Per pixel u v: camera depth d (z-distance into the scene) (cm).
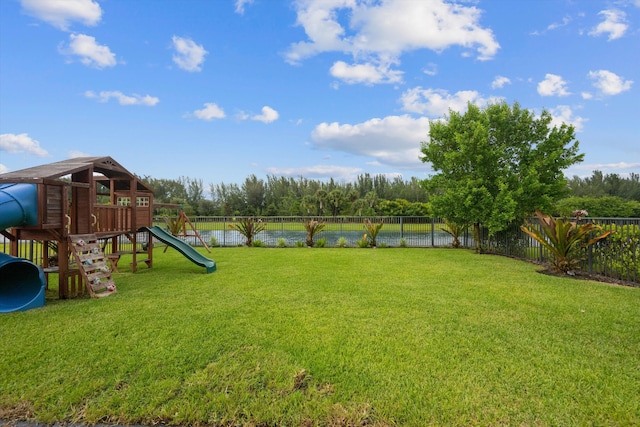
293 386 251
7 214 470
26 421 215
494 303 481
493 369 277
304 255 1123
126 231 806
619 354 307
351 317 415
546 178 1071
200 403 231
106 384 255
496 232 1123
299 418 214
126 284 638
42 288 484
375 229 1457
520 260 976
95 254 591
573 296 525
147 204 984
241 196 4938
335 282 638
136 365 285
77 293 580
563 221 771
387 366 282
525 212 1044
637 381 258
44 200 516
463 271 769
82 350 316
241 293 550
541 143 1087
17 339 344
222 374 269
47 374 269
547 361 292
